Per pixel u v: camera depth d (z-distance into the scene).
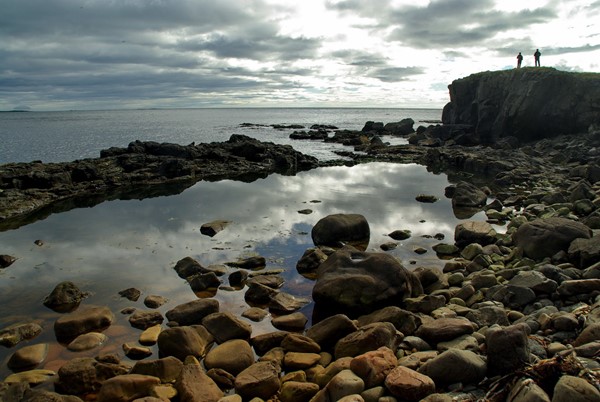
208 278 13.09
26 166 31.06
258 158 41.34
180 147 40.12
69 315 10.68
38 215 22.56
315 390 7.68
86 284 13.40
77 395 8.09
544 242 13.62
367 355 7.71
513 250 14.51
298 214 21.69
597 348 7.11
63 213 22.94
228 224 19.81
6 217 22.05
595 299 9.84
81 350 9.62
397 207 23.30
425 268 13.18
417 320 9.95
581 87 48.44
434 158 43.19
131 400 7.70
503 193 25.78
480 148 49.53
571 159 37.09
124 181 31.48
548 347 7.77
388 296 11.20
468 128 60.28
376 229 19.03
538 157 40.91
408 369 7.25
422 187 29.39
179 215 21.88
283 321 10.71
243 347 9.15
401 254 15.84
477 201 23.31
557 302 10.23
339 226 17.22
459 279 12.88
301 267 14.46
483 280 12.03
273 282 13.14
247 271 14.27
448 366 7.20
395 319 9.84
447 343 8.68
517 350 7.08
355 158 46.25
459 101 68.88
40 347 9.55
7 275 14.16
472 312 10.08
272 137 76.19
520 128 52.25
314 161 41.94
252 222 20.22
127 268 14.70
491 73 61.31
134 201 25.78
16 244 17.55
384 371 7.36
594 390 5.77
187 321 10.86
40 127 116.25
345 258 12.39
